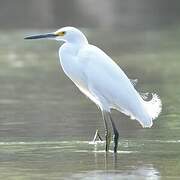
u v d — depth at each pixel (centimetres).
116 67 1377
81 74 1385
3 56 3291
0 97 2128
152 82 2391
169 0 5556
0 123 1672
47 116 1769
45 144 1413
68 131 1558
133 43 3734
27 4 5316
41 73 2708
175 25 4606
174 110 1819
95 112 1828
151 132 1530
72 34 1398
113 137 1447
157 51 3375
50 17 4969
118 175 1135
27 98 2102
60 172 1162
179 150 1340
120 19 4941
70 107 1922
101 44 3700
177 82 2381
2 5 5303
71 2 5378
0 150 1355
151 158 1270
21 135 1514
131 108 1342
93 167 1201
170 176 1127
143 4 5559
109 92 1354
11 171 1173
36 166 1212
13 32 4272
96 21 4822
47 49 3578
